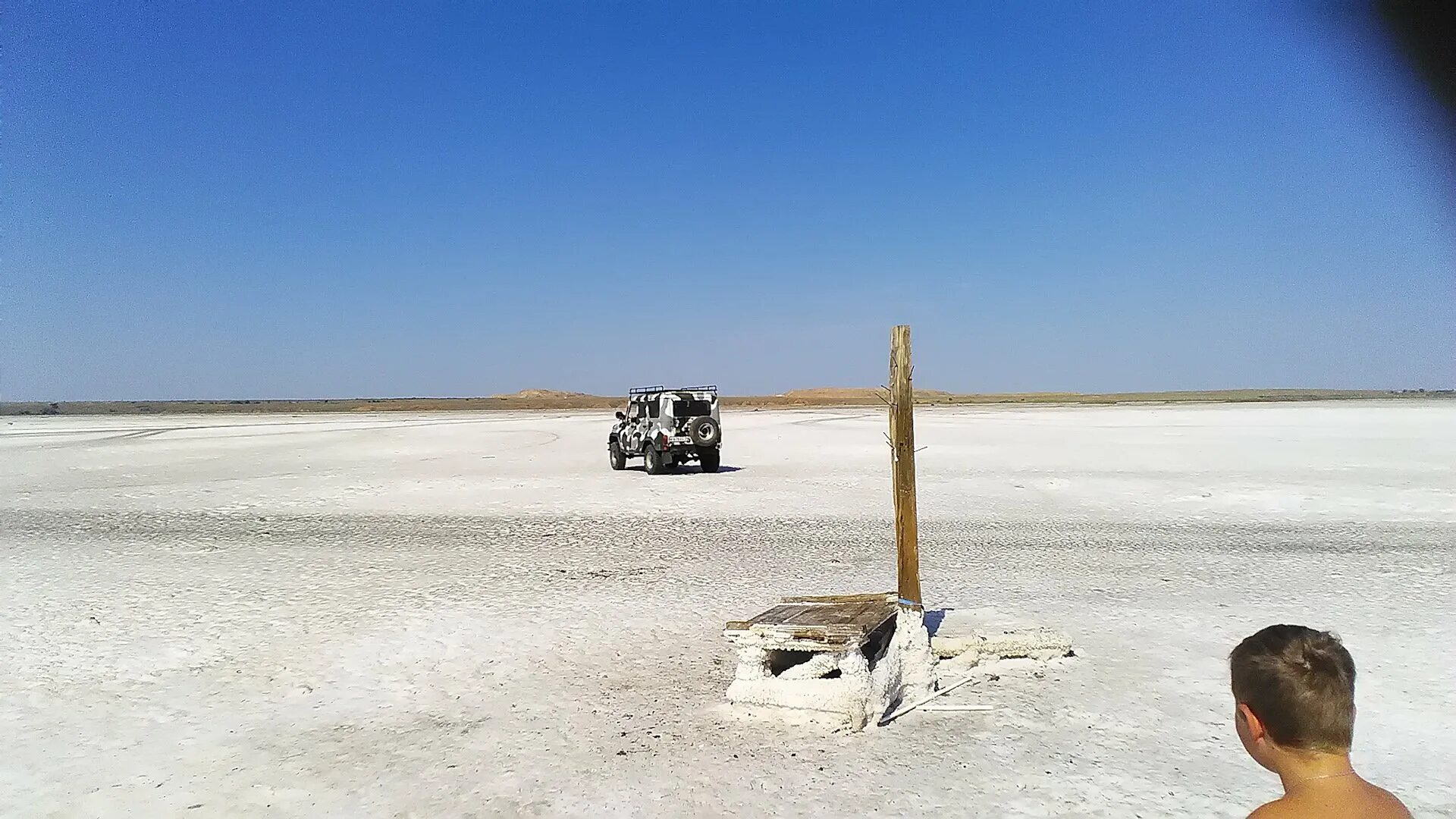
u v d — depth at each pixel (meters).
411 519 18.12
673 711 7.05
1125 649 8.66
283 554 14.23
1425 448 33.44
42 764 6.12
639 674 8.01
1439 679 7.64
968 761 6.02
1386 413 69.69
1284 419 60.88
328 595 11.32
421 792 5.61
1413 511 17.94
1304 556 13.44
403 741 6.47
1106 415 74.31
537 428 62.66
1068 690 7.48
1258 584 11.52
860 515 18.02
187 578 12.45
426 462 32.69
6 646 9.05
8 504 21.27
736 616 10.09
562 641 9.12
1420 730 6.52
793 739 6.43
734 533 15.93
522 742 6.43
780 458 32.84
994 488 22.25
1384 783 5.63
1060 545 14.50
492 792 5.60
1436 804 5.33
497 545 14.91
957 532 15.91
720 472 27.53
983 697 7.34
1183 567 12.66
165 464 32.56
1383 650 8.50
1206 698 7.26
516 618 10.05
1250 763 5.94
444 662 8.43
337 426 69.44
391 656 8.62
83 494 23.02
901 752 6.18
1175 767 5.89
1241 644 2.80
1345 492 20.70
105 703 7.36
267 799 5.54
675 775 5.81
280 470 29.55
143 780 5.84
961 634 8.39
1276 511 18.11
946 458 30.80
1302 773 2.58
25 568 13.30
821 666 6.90
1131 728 6.60
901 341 7.71
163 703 7.35
